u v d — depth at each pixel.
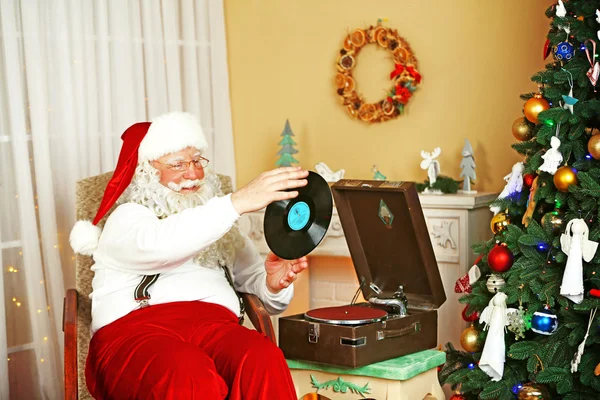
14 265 3.29
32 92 3.28
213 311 2.51
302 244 2.36
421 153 3.45
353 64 3.79
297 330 2.60
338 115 3.91
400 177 3.75
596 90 2.58
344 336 2.48
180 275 2.56
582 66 2.55
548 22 3.32
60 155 3.41
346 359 2.48
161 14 3.80
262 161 4.16
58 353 3.35
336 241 3.64
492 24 3.46
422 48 3.64
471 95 3.53
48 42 3.37
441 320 3.37
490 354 2.62
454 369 2.95
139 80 3.69
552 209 2.72
